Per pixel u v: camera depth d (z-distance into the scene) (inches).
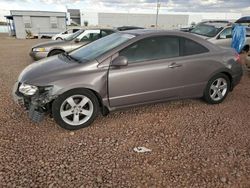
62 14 1344.7
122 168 113.2
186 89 173.9
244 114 173.5
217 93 189.6
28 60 407.2
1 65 353.4
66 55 178.5
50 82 138.2
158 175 108.7
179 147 130.9
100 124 155.7
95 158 120.3
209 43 183.5
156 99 166.6
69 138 138.6
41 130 146.5
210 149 129.0
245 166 115.4
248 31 446.3
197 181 105.2
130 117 166.1
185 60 168.1
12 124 152.9
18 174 107.3
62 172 109.5
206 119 165.0
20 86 144.7
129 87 154.4
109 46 160.4
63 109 143.7
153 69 157.6
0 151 124.0
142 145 132.6
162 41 163.8
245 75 284.0
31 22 1301.7
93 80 144.4
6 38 1199.6
